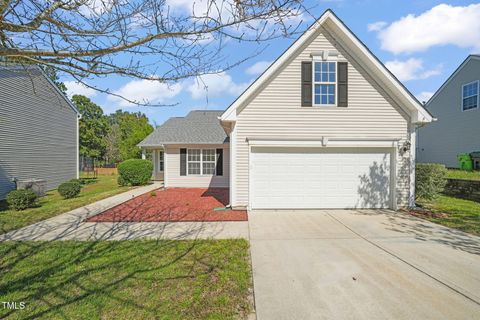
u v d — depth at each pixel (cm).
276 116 863
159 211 862
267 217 776
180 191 1351
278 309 305
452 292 346
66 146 1697
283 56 835
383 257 465
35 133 1420
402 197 873
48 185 1523
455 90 1770
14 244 532
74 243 536
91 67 270
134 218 768
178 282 366
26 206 913
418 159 2156
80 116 1836
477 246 523
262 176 875
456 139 1767
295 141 864
